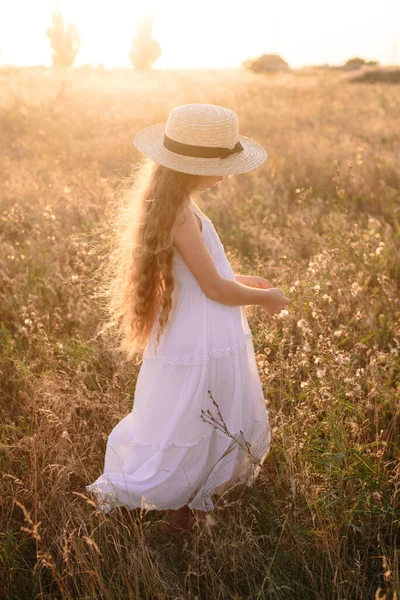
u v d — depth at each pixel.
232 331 2.54
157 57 39.47
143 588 2.31
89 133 12.91
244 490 2.77
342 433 2.62
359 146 9.77
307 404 2.87
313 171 8.54
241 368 2.59
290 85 25.12
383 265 4.83
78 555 2.27
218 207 6.69
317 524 2.46
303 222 5.95
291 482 2.44
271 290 2.55
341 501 2.45
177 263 2.42
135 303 2.50
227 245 5.75
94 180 7.27
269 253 5.45
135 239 2.47
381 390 3.07
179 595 2.20
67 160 9.52
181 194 2.33
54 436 3.04
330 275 4.28
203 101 17.95
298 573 2.33
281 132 12.22
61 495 2.64
